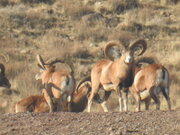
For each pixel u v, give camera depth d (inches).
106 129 1405.0
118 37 3814.0
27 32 3875.5
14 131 1425.9
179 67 3253.0
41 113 1648.6
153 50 3656.5
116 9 4279.0
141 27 4018.2
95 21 4074.8
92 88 2166.6
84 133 1371.8
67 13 4175.7
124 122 1487.5
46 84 2112.5
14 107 2362.2
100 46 3698.3
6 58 3218.5
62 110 2094.0
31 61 3405.5
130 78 2015.3
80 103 2277.3
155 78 2041.1
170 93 2696.9
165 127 1423.5
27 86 2827.3
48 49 3602.4
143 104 2534.5
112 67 2052.2
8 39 3752.5
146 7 4318.4
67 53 3486.7
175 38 3897.6
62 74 2079.2
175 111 1644.9
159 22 4099.4
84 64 3376.0
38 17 4060.0
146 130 1387.8
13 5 4266.7
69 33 3912.4
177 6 4429.1
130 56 1983.3
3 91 2765.7
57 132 1397.6
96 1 4409.5
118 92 2031.3
